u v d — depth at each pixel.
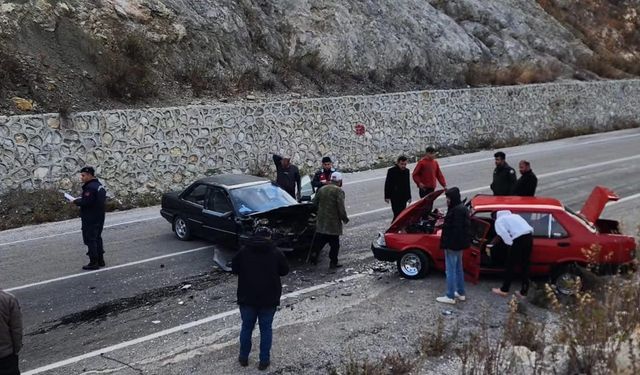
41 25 18.22
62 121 15.89
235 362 7.29
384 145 23.34
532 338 7.06
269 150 20.06
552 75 32.22
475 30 33.56
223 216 11.45
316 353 7.44
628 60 39.75
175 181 17.98
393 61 26.55
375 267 10.64
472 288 9.45
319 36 24.70
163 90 19.22
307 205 10.91
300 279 10.16
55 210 15.30
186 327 8.35
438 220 10.46
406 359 7.15
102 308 9.11
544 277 9.57
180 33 20.81
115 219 15.02
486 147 26.08
